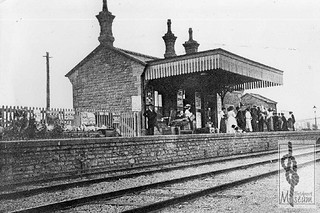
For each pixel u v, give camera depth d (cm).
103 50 2425
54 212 670
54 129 1397
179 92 2438
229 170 1250
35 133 1315
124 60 2322
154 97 2362
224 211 643
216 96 2638
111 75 2386
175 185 972
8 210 704
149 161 1518
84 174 1232
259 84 2702
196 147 1770
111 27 2462
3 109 1216
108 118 1727
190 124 2195
